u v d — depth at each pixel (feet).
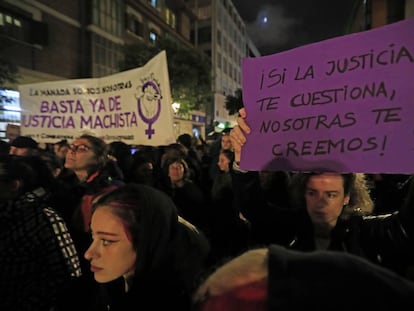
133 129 10.93
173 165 11.17
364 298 1.30
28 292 4.82
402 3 57.16
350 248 4.56
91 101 12.12
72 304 4.31
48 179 7.31
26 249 4.86
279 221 5.44
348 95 4.69
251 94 5.60
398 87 4.34
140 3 70.54
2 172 5.45
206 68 56.13
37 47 47.42
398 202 7.76
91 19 55.98
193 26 122.21
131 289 3.52
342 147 4.65
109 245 3.52
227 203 10.00
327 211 4.64
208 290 1.63
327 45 4.92
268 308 1.38
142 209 3.51
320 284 1.37
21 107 13.61
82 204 6.85
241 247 9.41
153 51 51.65
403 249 4.09
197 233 4.15
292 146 5.09
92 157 7.57
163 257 3.50
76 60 54.90
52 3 49.98
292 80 5.19
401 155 4.23
